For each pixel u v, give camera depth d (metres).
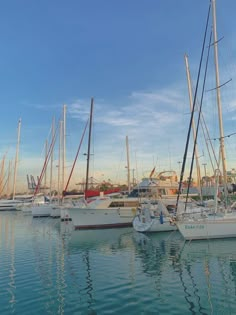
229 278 12.65
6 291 11.66
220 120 21.95
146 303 10.19
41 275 13.79
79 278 13.21
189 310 9.55
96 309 9.80
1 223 39.28
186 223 20.33
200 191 30.31
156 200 29.59
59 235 26.70
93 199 32.12
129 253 18.28
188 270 14.01
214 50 22.61
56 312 9.65
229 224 20.64
